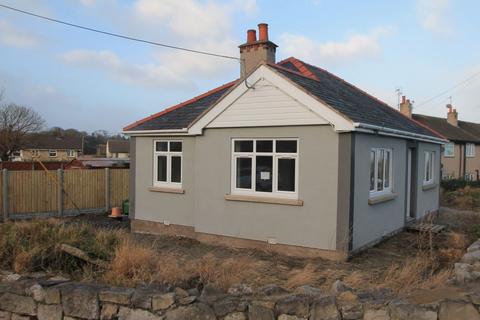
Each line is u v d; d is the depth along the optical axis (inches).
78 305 191.2
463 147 1518.2
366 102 546.6
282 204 405.1
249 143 430.9
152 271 245.1
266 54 526.9
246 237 430.3
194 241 470.6
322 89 444.5
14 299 201.6
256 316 176.1
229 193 441.7
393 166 479.5
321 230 384.8
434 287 220.5
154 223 531.5
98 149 3260.3
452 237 450.6
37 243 268.4
